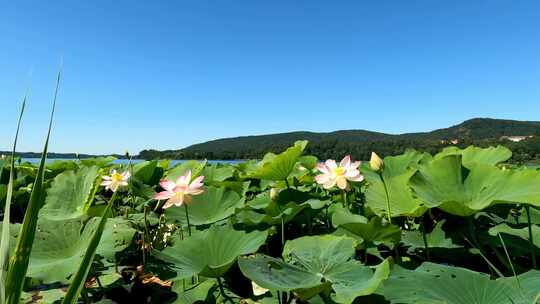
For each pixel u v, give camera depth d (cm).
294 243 218
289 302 193
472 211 225
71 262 207
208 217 310
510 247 229
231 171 513
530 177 232
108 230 238
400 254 272
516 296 151
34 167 641
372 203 284
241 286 238
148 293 239
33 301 240
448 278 170
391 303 158
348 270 186
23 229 94
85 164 688
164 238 321
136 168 532
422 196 262
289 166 346
